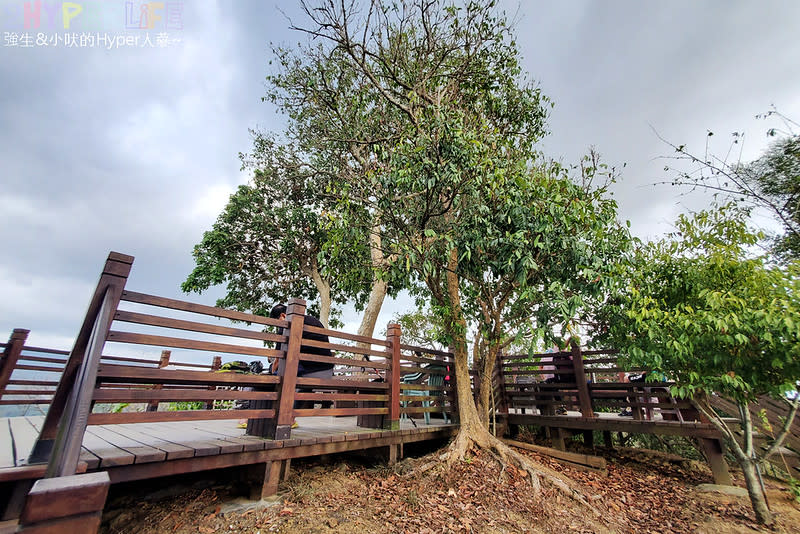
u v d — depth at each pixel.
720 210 4.27
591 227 4.45
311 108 9.73
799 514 3.85
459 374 5.38
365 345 10.41
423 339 13.56
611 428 5.70
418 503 3.43
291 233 13.48
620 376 8.66
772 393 3.56
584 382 6.36
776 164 5.86
